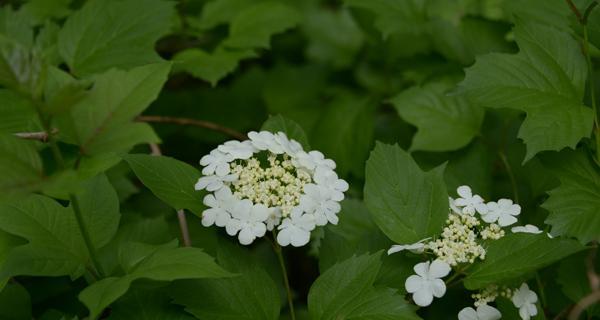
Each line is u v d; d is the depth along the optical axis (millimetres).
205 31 1092
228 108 1117
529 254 768
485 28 991
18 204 793
